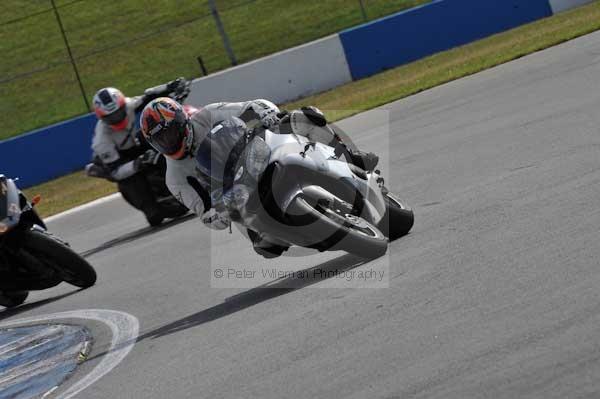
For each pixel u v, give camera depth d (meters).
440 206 28.11
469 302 18.33
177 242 37.66
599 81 40.62
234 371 18.84
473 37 76.12
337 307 20.94
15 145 70.62
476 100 46.50
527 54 56.72
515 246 21.12
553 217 22.53
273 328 21.05
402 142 42.06
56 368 24.12
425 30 75.62
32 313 32.78
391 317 18.92
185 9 94.75
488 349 15.62
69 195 62.69
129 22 94.25
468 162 33.31
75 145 71.88
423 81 60.41
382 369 16.19
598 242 19.45
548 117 36.47
